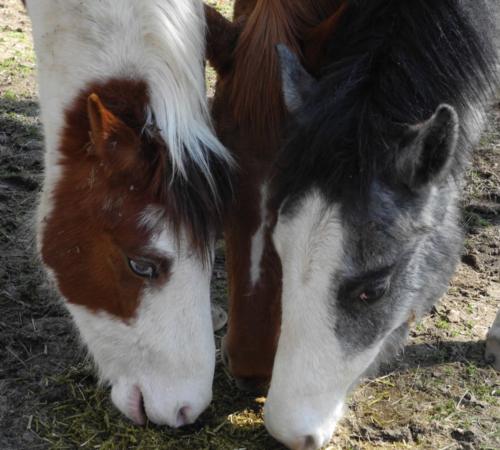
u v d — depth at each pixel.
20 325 2.29
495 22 1.93
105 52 1.92
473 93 1.86
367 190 1.69
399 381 2.18
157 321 1.86
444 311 2.41
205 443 1.98
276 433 1.83
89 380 2.14
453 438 2.04
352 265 1.71
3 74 3.42
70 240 1.91
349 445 2.01
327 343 1.76
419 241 1.81
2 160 2.88
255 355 1.95
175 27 1.88
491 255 2.62
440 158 1.71
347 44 1.85
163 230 1.82
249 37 1.91
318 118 1.72
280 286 1.89
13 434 2.00
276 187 1.76
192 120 1.86
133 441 1.98
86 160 1.91
